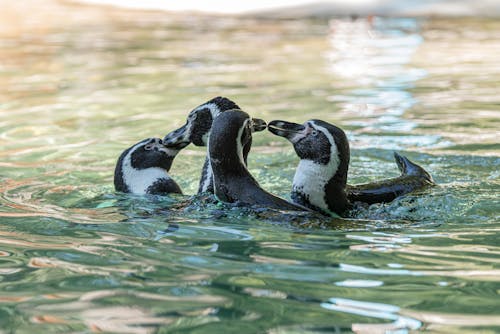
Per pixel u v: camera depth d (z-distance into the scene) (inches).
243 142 295.9
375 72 625.9
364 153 402.3
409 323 195.5
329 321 196.9
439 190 322.3
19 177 369.7
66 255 254.1
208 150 299.3
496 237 268.4
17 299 215.3
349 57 697.0
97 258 250.5
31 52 747.4
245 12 1000.2
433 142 420.8
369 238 267.0
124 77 623.8
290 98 535.5
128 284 225.6
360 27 871.7
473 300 210.2
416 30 842.2
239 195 294.2
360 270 234.5
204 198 304.7
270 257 247.0
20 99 551.5
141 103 530.9
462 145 412.8
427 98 528.7
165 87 581.6
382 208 302.2
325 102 522.3
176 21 956.6
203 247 258.8
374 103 517.3
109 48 767.7
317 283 223.9
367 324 195.2
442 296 213.3
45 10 1054.4
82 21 962.7
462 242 262.8
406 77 604.1
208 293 217.0
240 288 220.4
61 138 446.0
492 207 305.4
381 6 983.6
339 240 264.5
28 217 302.2
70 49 762.8
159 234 274.7
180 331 191.9
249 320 198.1
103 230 282.5
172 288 221.1
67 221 295.3
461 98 526.3
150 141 334.6
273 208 289.1
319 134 297.7
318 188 298.5
